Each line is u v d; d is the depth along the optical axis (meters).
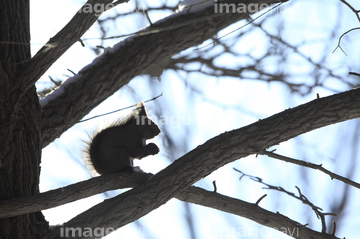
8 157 6.36
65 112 7.43
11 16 6.41
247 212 7.21
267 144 6.64
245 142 6.64
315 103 6.71
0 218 6.32
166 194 6.66
